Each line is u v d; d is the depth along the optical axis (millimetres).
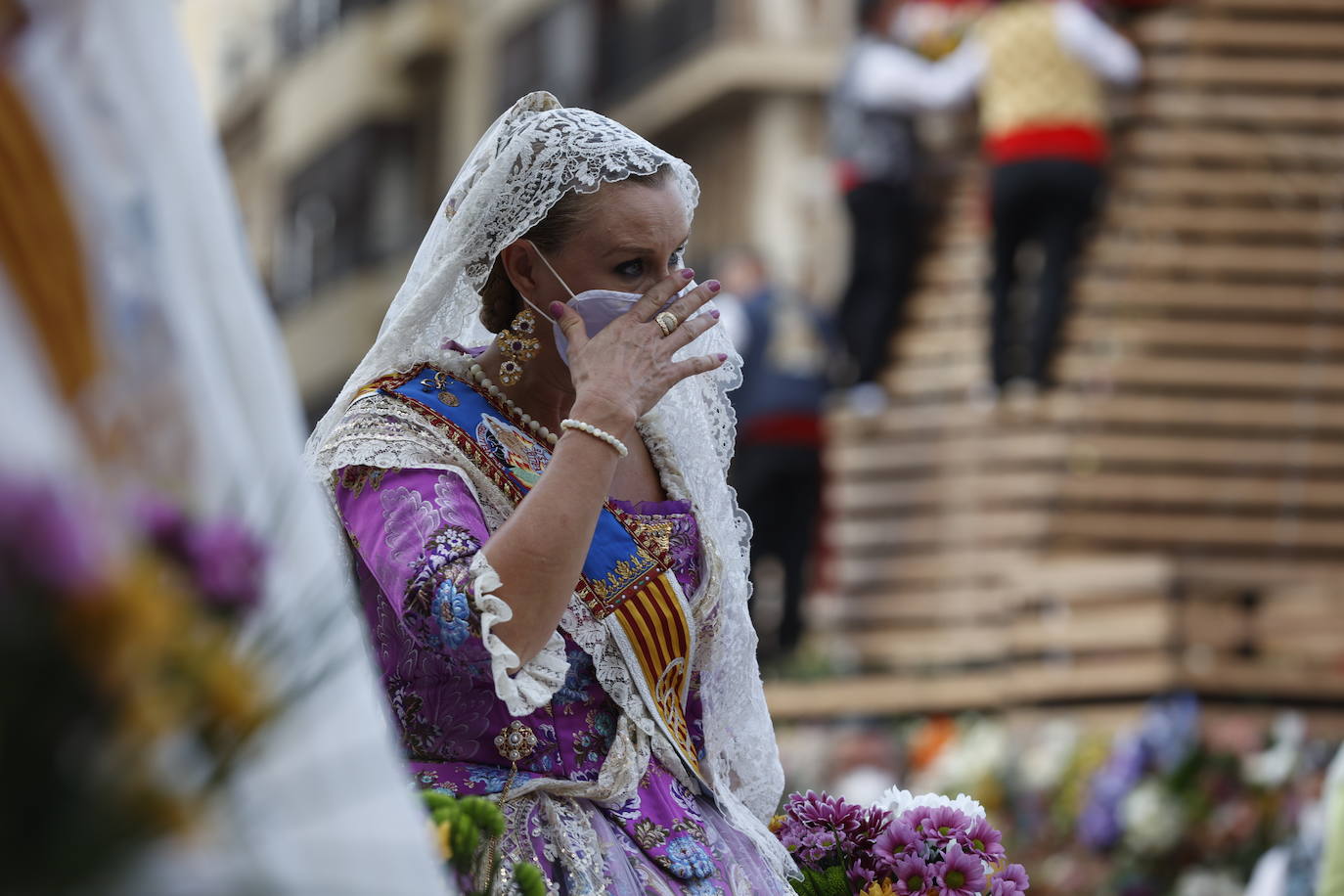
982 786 13477
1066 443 15414
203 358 1980
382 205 31156
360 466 3891
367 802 1950
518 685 3557
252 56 32188
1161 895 12680
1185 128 15789
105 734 1565
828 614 16062
